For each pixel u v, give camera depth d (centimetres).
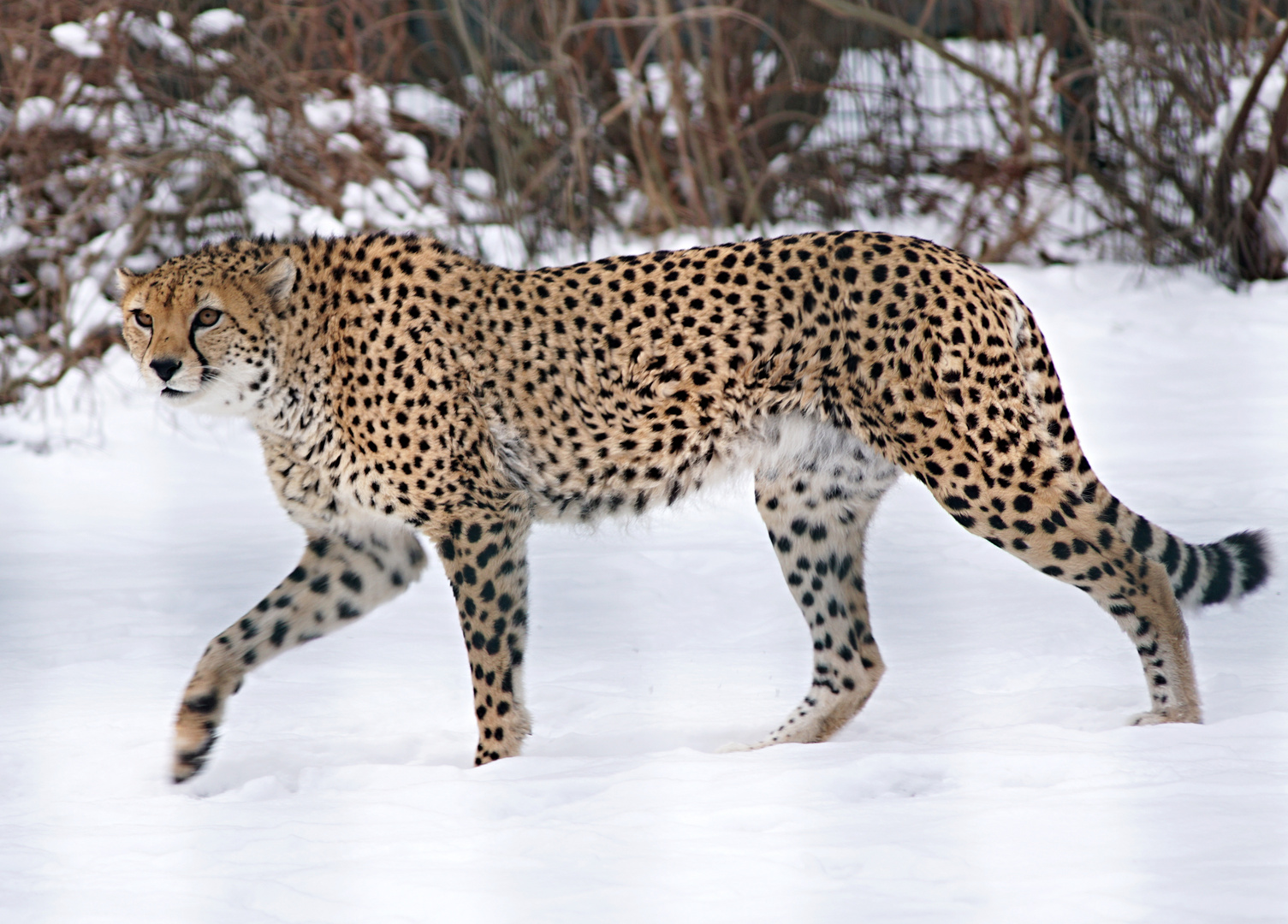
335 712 1441
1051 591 1788
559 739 1330
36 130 3503
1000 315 1303
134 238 3528
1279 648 1487
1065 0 4062
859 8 4062
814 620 1384
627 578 1980
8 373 3300
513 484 1380
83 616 1873
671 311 1346
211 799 1155
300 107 3741
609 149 4191
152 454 3088
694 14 3903
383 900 860
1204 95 4066
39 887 912
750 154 4291
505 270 1387
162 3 3662
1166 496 2259
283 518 2567
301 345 1373
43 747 1314
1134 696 1340
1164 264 4162
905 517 2284
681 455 1367
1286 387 3116
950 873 859
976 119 4250
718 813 999
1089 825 927
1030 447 1292
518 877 891
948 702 1373
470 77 4312
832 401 1333
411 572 1441
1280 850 862
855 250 1326
